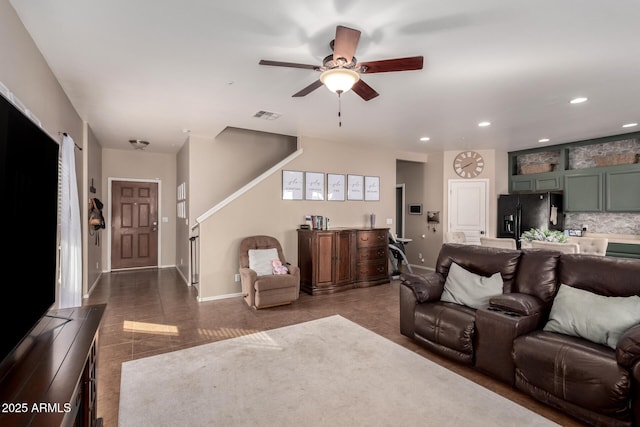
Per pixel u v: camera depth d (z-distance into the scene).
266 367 2.62
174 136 5.54
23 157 1.45
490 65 2.73
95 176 5.54
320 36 2.29
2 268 1.20
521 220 6.11
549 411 2.08
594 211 5.55
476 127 4.82
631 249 4.95
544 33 2.23
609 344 2.01
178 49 2.47
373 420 1.98
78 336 1.52
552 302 2.56
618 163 5.30
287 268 4.59
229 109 3.96
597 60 2.64
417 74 2.91
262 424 1.93
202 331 3.40
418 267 7.31
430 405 2.13
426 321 2.91
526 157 6.76
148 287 5.27
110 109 3.96
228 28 2.18
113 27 2.18
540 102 3.68
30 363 1.26
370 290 5.23
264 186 5.13
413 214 7.48
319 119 4.42
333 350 2.95
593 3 1.90
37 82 2.48
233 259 4.84
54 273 1.87
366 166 6.23
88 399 1.47
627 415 1.76
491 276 2.96
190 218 5.51
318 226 5.20
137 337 3.23
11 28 1.97
